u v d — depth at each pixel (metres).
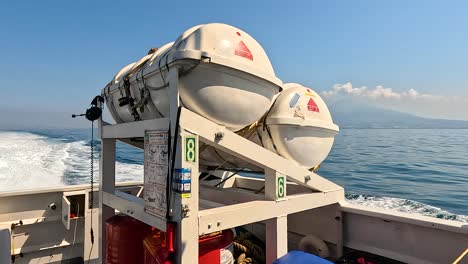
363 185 14.15
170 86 2.04
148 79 2.38
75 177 12.79
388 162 22.28
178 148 1.94
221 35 2.19
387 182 14.91
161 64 2.12
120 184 4.02
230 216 2.16
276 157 2.51
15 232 3.43
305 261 1.99
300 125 2.79
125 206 2.64
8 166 15.21
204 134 2.06
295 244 3.46
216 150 2.97
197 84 2.08
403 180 15.46
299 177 2.71
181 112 1.96
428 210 9.04
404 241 2.78
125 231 2.65
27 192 3.46
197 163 2.00
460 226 2.44
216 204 2.86
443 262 2.56
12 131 57.94
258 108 2.33
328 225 3.19
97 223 3.81
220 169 3.58
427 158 24.83
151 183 2.23
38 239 3.56
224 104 2.16
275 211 2.47
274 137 2.79
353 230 3.10
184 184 1.91
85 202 3.73
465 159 24.16
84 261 3.71
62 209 3.64
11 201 3.43
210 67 2.07
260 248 3.32
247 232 3.67
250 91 2.23
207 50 2.10
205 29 2.19
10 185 11.34
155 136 2.20
